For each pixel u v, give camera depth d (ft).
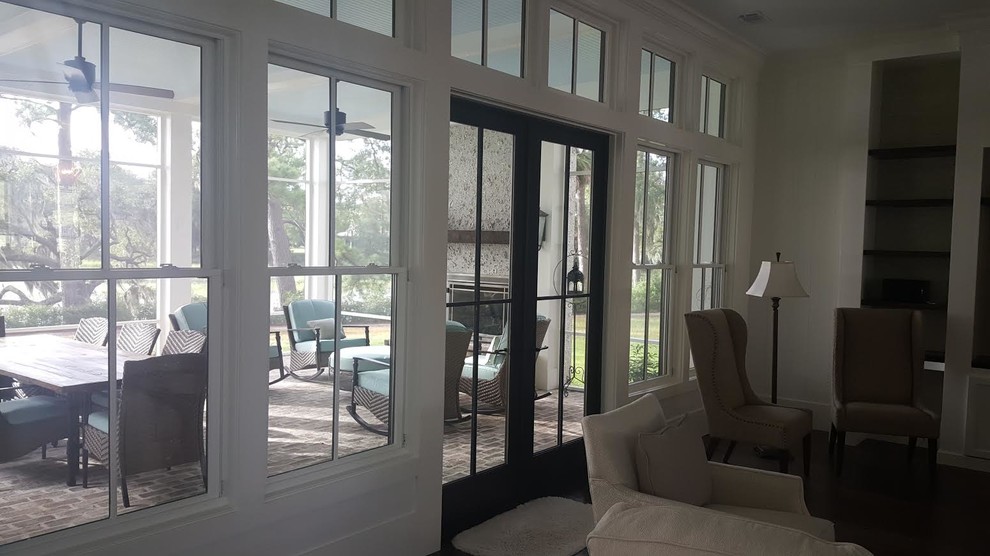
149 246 7.76
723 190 19.89
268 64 8.72
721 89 19.35
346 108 9.75
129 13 7.27
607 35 14.84
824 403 19.66
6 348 6.76
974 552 11.91
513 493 13.35
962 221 16.65
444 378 11.37
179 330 8.05
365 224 10.16
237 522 8.53
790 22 16.99
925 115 18.88
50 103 6.95
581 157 14.56
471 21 11.64
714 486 9.78
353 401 10.16
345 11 9.56
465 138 11.88
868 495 14.57
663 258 17.56
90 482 7.44
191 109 8.04
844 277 18.90
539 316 13.75
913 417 15.16
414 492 10.95
